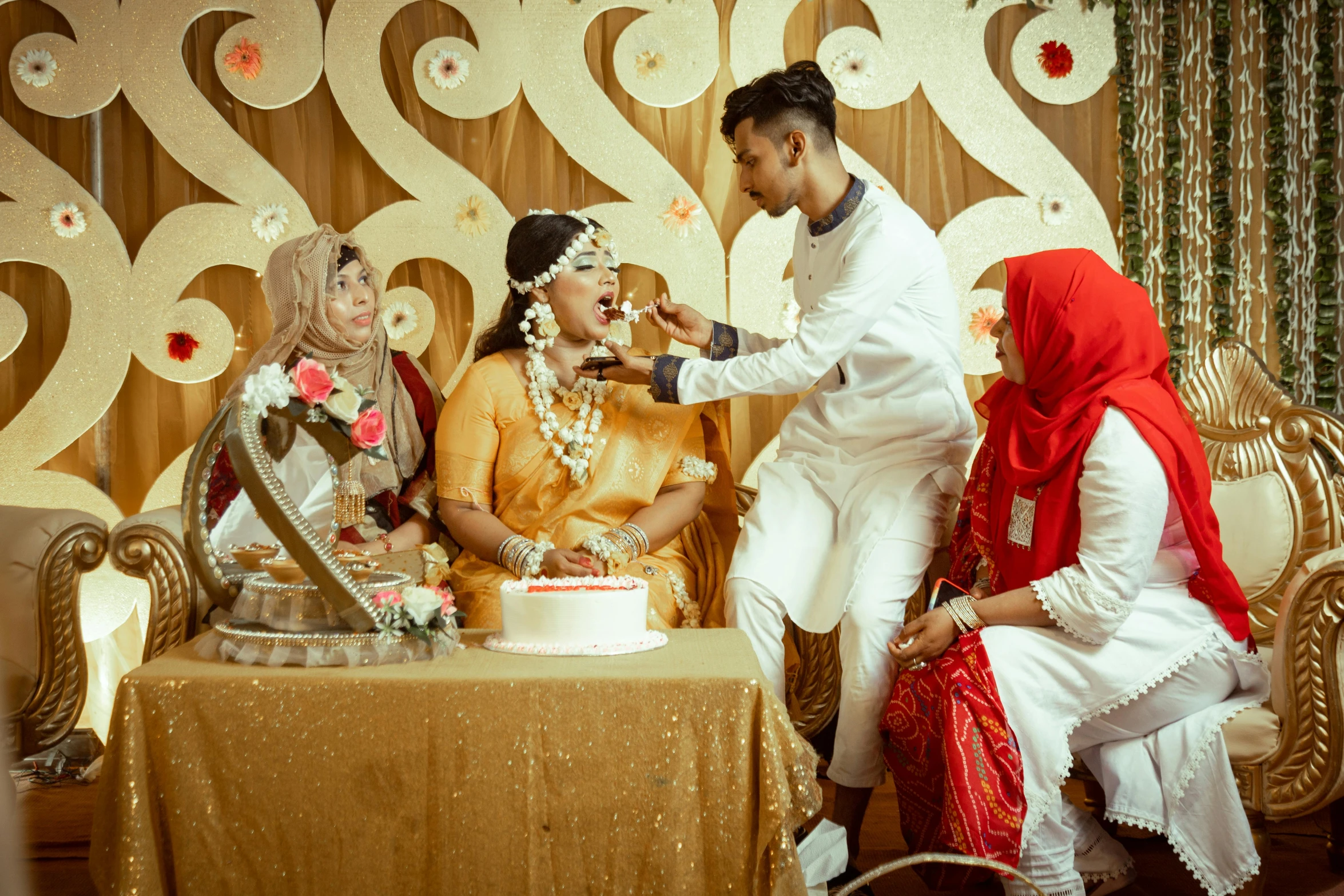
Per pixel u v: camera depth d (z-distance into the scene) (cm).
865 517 261
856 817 246
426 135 352
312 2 346
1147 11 349
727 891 170
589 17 348
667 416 282
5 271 351
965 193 354
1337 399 346
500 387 278
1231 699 224
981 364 354
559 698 167
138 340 348
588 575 248
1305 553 283
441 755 167
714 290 351
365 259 301
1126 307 228
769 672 260
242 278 353
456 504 273
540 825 168
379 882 170
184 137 346
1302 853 263
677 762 168
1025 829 210
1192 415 304
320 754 168
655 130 353
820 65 349
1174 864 259
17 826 113
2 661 256
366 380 295
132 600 350
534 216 282
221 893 171
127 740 168
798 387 262
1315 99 345
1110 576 212
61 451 350
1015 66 350
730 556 302
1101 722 221
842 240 270
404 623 179
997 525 242
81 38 345
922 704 225
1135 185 351
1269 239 350
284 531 175
